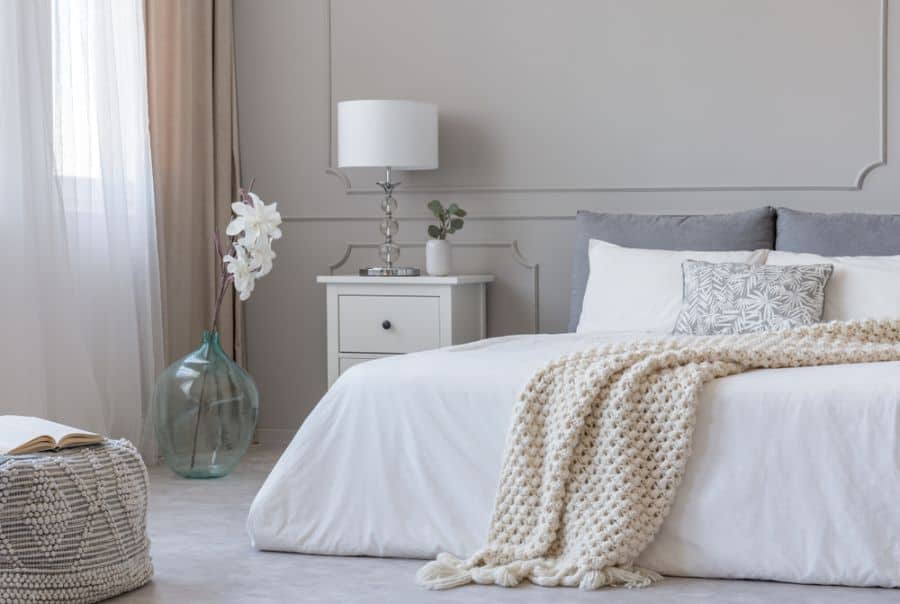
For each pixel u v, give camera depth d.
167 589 2.84
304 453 3.18
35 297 3.92
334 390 3.19
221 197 5.09
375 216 5.22
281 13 5.27
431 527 3.03
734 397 2.79
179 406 4.30
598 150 4.93
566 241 4.99
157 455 4.66
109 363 4.38
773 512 2.73
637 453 2.84
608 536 2.79
